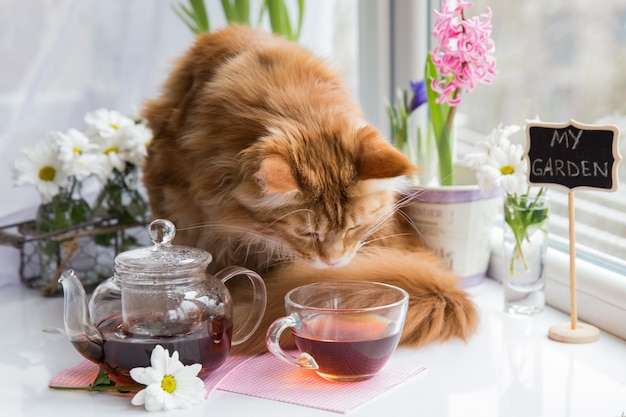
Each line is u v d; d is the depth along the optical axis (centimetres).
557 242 145
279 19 168
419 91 152
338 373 120
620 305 130
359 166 135
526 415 115
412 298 132
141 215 157
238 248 146
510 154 135
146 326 118
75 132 152
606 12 135
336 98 143
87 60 175
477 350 128
